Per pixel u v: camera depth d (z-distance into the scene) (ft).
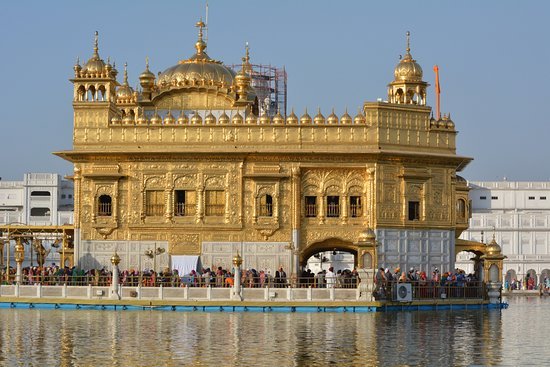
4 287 187.83
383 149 205.46
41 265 229.66
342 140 205.87
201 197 206.80
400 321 164.14
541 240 415.64
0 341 133.59
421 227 208.23
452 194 212.02
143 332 144.77
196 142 207.10
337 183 207.10
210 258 206.69
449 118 213.46
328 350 125.90
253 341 134.51
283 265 205.46
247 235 206.49
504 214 416.26
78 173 209.26
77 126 209.56
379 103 206.18
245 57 239.50
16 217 412.77
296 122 206.59
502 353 124.26
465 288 197.57
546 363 116.06
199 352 123.65
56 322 158.81
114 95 219.61
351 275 193.98
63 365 112.78
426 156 207.41
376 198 204.85
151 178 207.82
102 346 128.77
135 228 207.31
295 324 157.38
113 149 207.72
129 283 189.47
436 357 120.26
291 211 205.98
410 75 214.69
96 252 208.54
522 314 189.47
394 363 115.34
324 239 206.80
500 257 201.67
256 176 205.46
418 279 195.11
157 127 207.92
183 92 223.10
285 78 357.20
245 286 187.83
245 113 220.84
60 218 414.00
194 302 181.98
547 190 443.73
